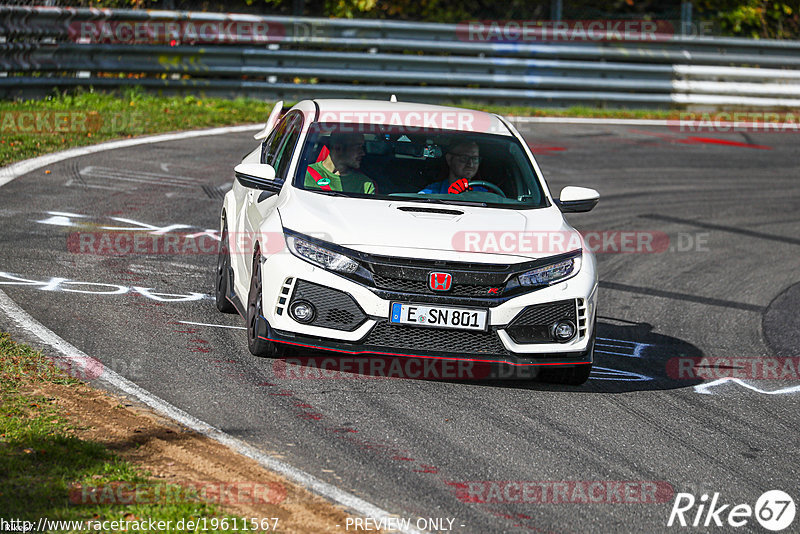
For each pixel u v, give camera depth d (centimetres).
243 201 2769
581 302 2364
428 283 2248
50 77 6228
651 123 7881
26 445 1731
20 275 2950
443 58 7606
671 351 2983
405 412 2148
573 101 8069
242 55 7094
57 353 2292
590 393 2461
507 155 2712
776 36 9594
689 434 2222
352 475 1784
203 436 1889
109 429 1873
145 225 3806
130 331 2534
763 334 3278
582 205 2669
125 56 6675
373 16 8594
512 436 2075
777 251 4550
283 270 2267
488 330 2270
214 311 2833
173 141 5647
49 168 4612
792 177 6297
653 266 4128
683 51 8244
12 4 5934
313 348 2292
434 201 2502
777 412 2467
